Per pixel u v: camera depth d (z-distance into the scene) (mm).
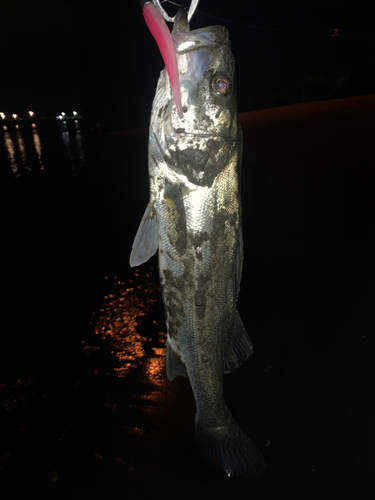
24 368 674
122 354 698
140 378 636
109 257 1112
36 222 1421
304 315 717
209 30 401
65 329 784
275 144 2072
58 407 588
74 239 1254
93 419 565
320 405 543
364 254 882
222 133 394
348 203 1161
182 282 408
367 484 444
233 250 406
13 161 2730
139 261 414
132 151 2713
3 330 791
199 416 455
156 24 331
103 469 491
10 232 1340
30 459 509
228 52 402
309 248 951
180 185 395
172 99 393
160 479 474
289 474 464
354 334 653
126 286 944
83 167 2311
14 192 1829
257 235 1065
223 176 395
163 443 521
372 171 1397
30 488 474
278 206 1229
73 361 686
